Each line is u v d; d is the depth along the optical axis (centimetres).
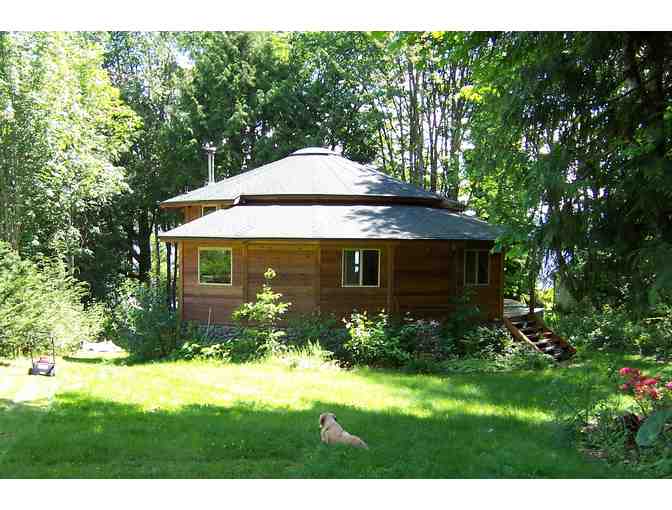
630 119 930
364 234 1625
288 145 3186
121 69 3753
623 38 898
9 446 756
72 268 2820
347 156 3350
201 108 3259
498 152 1042
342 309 1689
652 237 905
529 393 1130
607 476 659
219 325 1733
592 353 1623
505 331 1719
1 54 2153
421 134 3266
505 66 1055
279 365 1452
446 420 896
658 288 814
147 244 3847
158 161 3569
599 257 961
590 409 823
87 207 2978
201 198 2022
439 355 1522
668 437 721
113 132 3169
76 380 1243
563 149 935
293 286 1692
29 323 1659
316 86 3322
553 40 957
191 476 648
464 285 1816
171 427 837
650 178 839
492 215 1203
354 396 1083
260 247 1702
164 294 1798
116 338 2136
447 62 1215
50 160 2391
